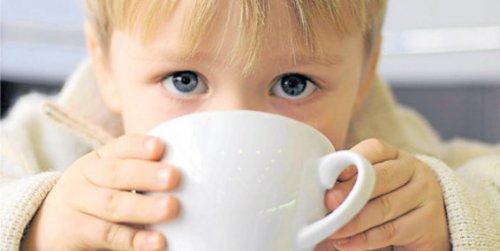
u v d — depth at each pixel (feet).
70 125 2.27
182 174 1.64
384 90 2.45
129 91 2.01
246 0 1.87
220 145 1.63
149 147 1.66
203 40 1.88
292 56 1.91
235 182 1.62
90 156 1.82
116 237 1.73
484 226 1.90
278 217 1.63
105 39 2.17
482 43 3.05
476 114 3.15
